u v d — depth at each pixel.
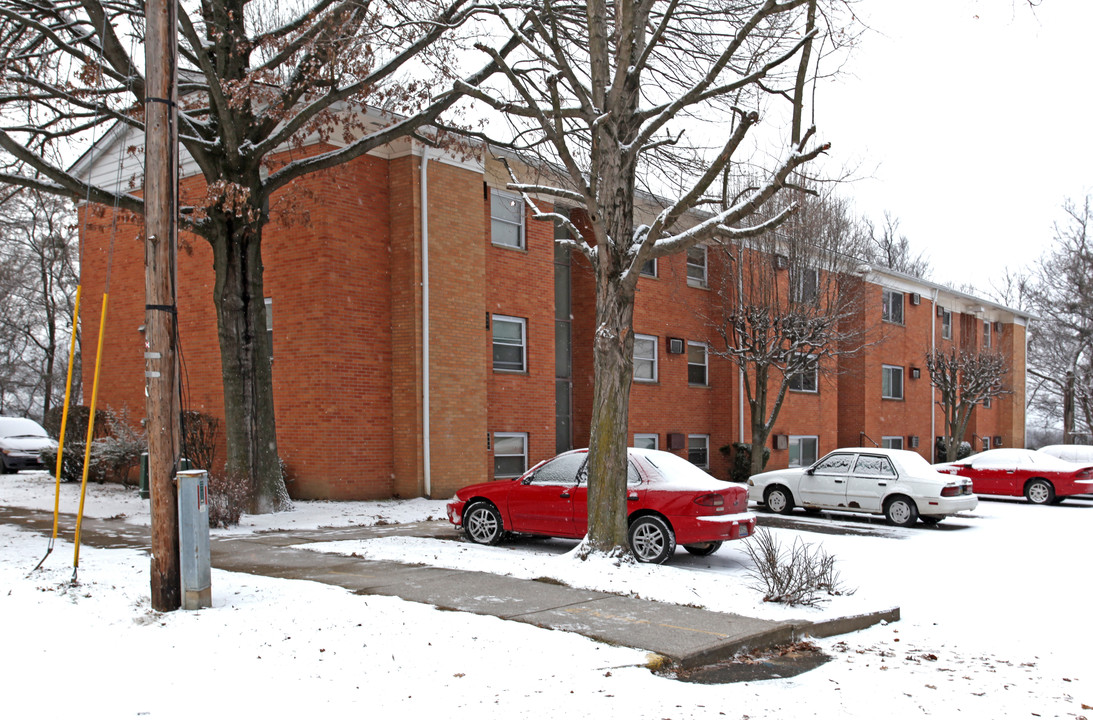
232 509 13.59
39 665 5.95
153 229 7.56
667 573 9.50
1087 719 5.53
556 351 23.31
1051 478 22.05
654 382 25.28
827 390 30.94
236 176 14.20
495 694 5.50
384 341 18.34
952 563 12.01
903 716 5.49
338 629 6.90
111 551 10.75
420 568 9.72
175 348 7.66
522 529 11.97
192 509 7.50
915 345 35.72
